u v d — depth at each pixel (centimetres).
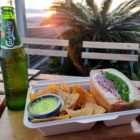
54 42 143
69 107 53
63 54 140
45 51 142
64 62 198
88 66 194
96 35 206
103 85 56
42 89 62
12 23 58
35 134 53
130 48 138
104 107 53
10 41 59
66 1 227
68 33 215
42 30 237
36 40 144
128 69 182
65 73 199
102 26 213
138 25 214
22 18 224
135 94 54
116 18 212
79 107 56
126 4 214
